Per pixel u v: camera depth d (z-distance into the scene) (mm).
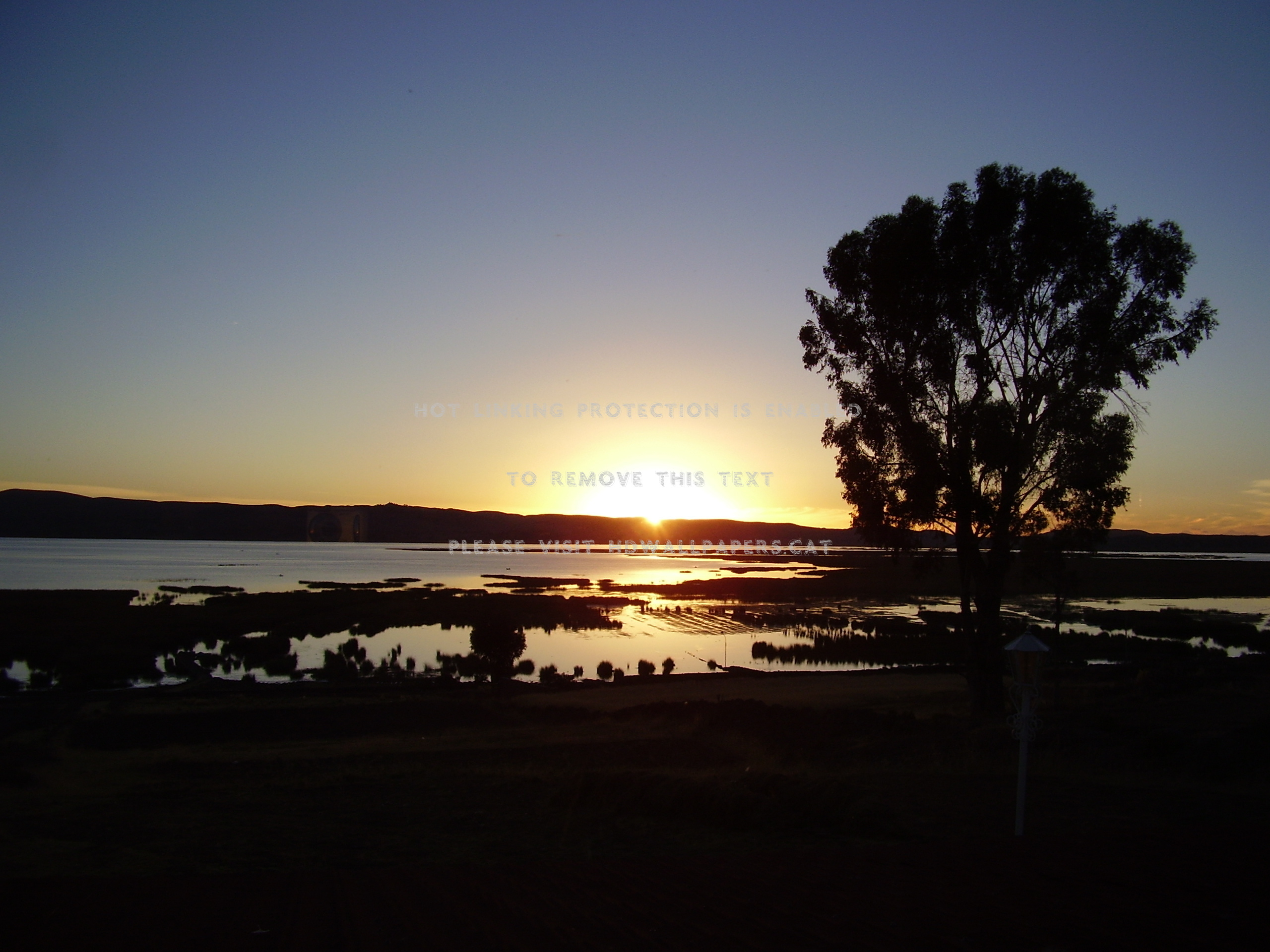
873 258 26406
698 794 11266
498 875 7891
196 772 20297
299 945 5770
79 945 5812
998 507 25078
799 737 22547
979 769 15328
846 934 5605
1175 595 102688
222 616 70812
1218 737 16172
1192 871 6957
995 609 25359
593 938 5785
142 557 190750
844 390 27469
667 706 29750
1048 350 25406
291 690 39469
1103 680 36219
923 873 7160
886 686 38531
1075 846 8031
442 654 54469
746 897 6641
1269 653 53594
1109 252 24719
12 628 59250
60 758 23250
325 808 13219
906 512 25938
